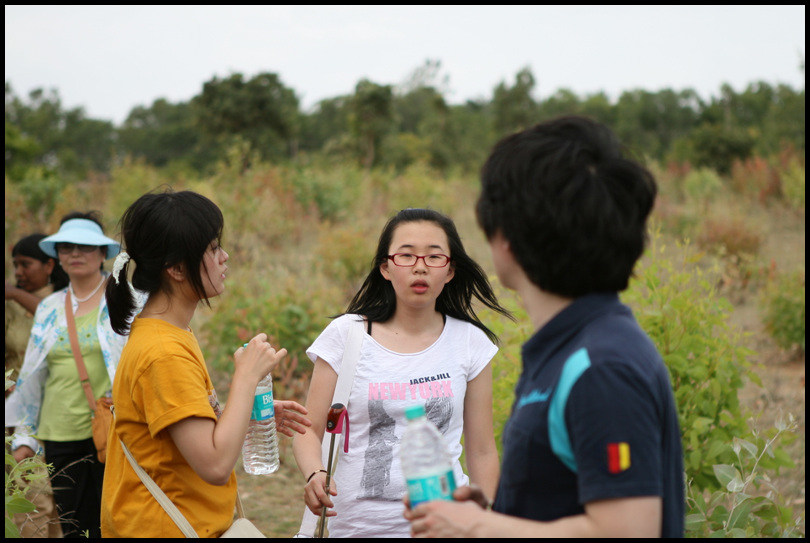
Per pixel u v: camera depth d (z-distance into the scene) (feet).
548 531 4.44
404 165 117.91
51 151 285.23
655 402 4.45
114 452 6.94
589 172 4.64
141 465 6.65
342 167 65.98
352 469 8.34
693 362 12.74
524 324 13.23
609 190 4.64
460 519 4.69
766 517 10.07
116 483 6.84
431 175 73.56
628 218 4.65
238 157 50.72
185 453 6.42
